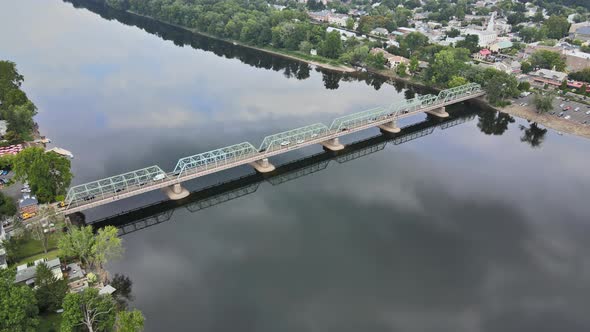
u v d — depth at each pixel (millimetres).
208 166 162125
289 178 177250
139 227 142500
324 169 185250
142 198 157000
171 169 171875
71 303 86812
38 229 120500
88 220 143750
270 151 175875
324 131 196875
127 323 87750
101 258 111250
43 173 134250
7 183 152500
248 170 179500
